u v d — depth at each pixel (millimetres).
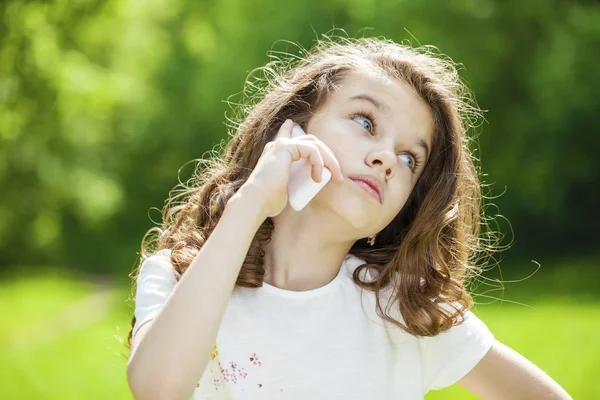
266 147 2625
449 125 2973
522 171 24672
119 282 22891
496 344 2969
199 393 2668
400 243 3076
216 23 28844
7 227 22984
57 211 24516
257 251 2729
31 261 25969
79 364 12031
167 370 2268
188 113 30641
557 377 9992
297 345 2701
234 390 2654
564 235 25328
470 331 2938
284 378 2674
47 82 17453
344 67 2881
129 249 29953
